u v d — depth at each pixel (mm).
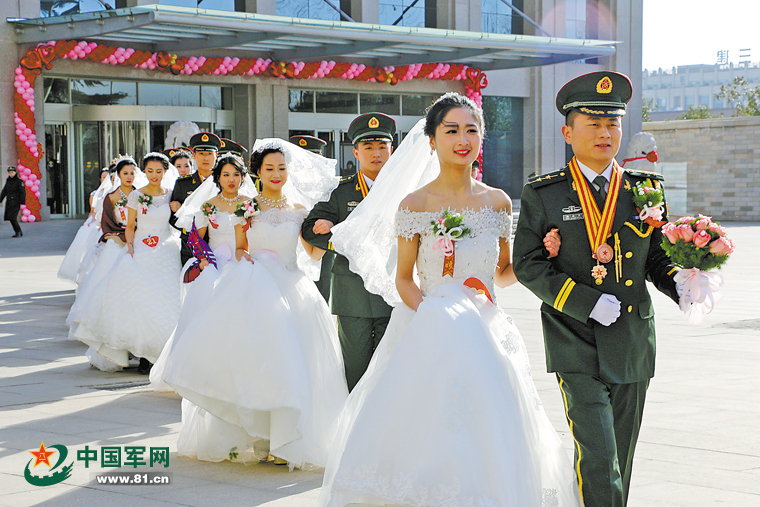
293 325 5176
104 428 5809
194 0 27188
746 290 13453
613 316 3473
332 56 28609
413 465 3244
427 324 3459
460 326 3438
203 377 4977
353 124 5945
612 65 35594
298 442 4973
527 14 33844
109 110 25734
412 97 31484
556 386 6910
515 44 26234
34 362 8312
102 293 7734
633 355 3613
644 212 3643
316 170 5863
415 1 31297
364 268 4293
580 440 3535
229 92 28281
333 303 5770
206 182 6738
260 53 27844
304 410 4957
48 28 23922
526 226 3752
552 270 3652
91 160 26047
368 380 3781
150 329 7695
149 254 7914
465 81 30688
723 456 4996
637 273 3672
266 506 4289
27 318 10992
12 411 6266
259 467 5113
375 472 3295
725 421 5793
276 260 5504
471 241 3729
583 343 3617
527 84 33844
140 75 25969
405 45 26953
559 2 34219
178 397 6836
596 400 3547
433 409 3295
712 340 9094
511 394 3428
